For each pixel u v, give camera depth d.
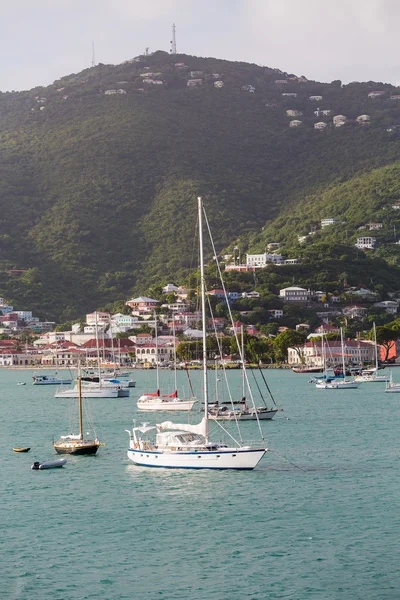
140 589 93.75
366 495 128.25
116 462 154.12
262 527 113.06
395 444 177.62
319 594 91.94
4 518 118.50
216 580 95.69
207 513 119.38
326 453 165.00
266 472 144.50
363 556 101.94
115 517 118.31
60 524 115.56
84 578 96.69
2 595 92.44
